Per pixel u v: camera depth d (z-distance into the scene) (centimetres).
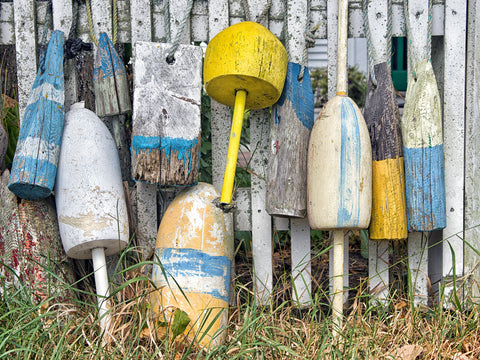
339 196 188
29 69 221
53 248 206
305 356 172
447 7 217
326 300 238
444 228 223
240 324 200
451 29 218
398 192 201
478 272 225
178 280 191
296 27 218
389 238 200
